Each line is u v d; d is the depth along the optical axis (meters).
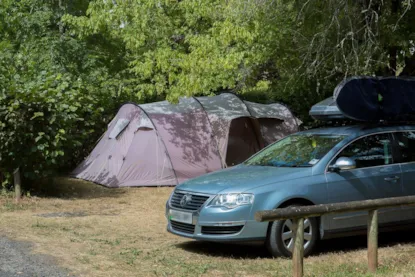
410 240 9.12
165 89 15.95
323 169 8.02
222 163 16.02
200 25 16.38
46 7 19.19
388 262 7.21
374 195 8.21
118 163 15.60
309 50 12.41
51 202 12.34
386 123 8.88
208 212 7.61
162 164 15.49
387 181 8.34
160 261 7.50
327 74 13.77
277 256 7.60
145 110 15.91
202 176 8.57
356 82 8.48
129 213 11.46
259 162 8.87
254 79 16.27
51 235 8.98
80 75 18.09
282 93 17.17
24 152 12.20
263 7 12.78
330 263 7.25
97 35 20.33
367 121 8.73
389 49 13.91
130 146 15.67
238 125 16.72
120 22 17.17
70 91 13.41
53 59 17.78
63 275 6.63
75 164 18.11
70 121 12.90
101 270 6.95
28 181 13.07
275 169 8.23
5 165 12.32
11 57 14.83
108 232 9.47
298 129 17.38
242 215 7.46
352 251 8.20
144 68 15.60
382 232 8.90
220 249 8.31
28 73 13.81
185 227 7.99
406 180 8.49
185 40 15.12
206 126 16.17
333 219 7.90
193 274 6.86
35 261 7.22
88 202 12.66
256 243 7.59
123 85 19.03
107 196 13.60
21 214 10.88
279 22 13.33
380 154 8.50
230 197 7.55
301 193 7.70
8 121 12.02
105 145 16.52
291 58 13.89
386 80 8.73
